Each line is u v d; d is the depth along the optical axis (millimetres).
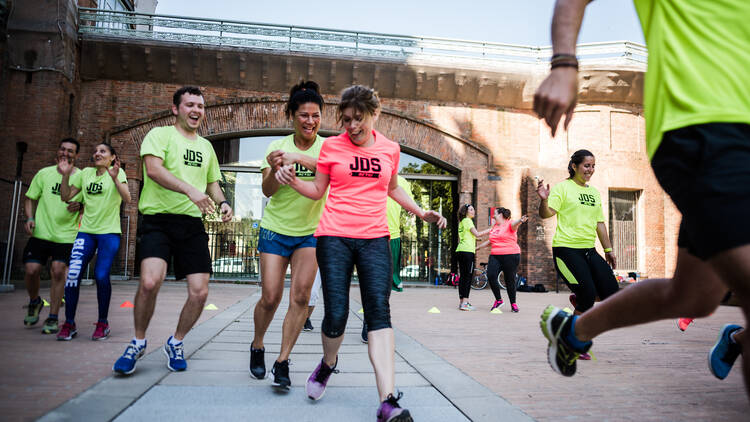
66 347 3869
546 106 1280
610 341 5051
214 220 15203
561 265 4211
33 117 13211
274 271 2932
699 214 1169
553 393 2846
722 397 2807
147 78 14781
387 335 2281
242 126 14945
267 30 15008
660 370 3566
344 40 15281
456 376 3145
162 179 3066
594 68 15492
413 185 16375
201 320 5715
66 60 13594
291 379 3057
